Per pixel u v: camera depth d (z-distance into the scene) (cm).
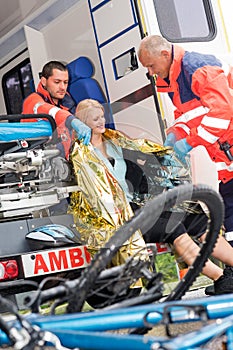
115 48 619
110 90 627
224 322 123
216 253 386
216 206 188
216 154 471
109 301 178
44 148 423
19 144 420
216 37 617
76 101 659
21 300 390
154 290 179
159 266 222
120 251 266
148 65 521
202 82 488
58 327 140
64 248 421
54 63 611
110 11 621
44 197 416
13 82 796
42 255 417
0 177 438
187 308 135
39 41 747
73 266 421
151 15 586
